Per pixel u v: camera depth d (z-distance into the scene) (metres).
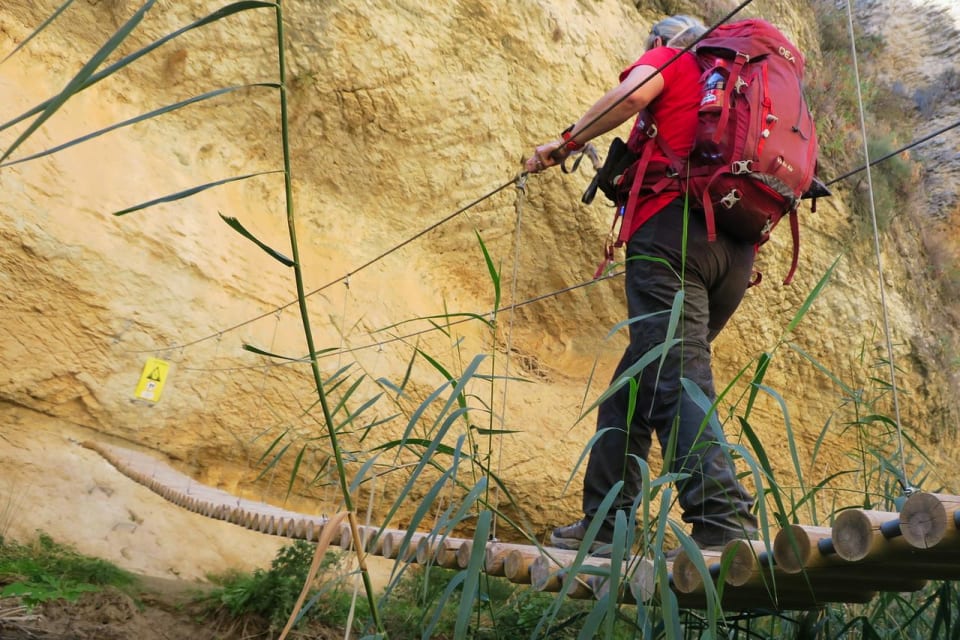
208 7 6.71
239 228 1.22
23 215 5.45
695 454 2.09
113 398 5.73
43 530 4.62
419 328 7.89
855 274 11.16
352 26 7.33
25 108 5.80
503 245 8.71
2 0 5.96
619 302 9.27
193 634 3.43
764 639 2.57
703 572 1.47
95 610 3.29
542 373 9.02
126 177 6.20
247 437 6.35
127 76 6.50
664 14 10.45
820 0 14.04
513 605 3.71
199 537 5.34
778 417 10.48
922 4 18.58
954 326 13.45
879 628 2.75
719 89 2.43
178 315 6.13
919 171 14.67
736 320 10.12
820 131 11.69
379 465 1.94
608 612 1.40
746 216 2.44
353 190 7.72
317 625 3.75
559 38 8.82
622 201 2.69
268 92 7.08
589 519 2.59
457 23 8.07
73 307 5.61
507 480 7.89
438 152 7.99
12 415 5.34
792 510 2.22
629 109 2.54
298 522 3.04
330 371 6.88
